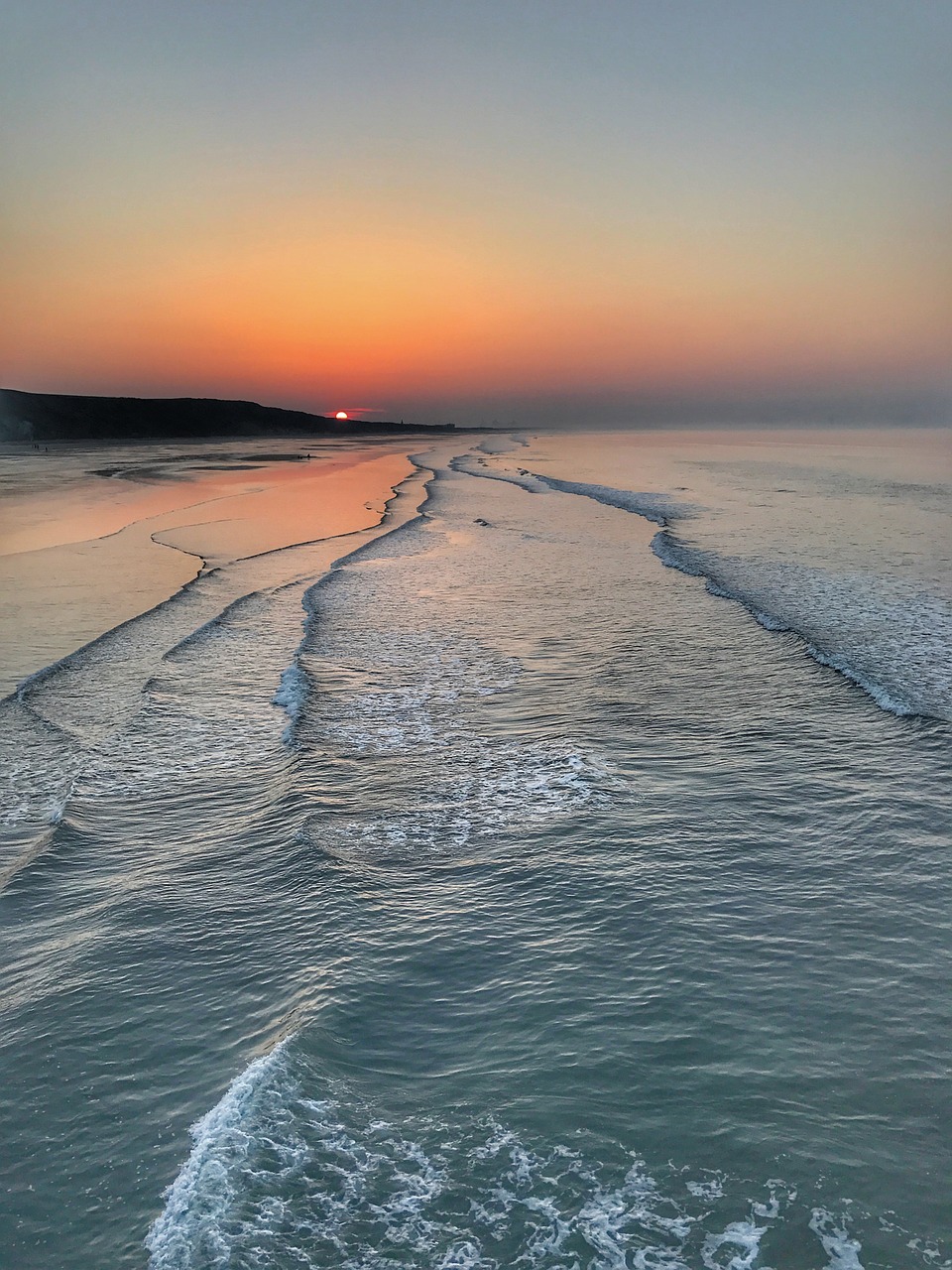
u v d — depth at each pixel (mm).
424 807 7547
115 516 30516
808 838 6762
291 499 37062
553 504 32594
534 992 5012
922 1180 3748
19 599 16516
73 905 6230
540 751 8664
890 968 5156
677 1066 4406
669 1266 3402
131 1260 3467
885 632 12664
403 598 15914
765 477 44906
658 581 16906
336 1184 3775
